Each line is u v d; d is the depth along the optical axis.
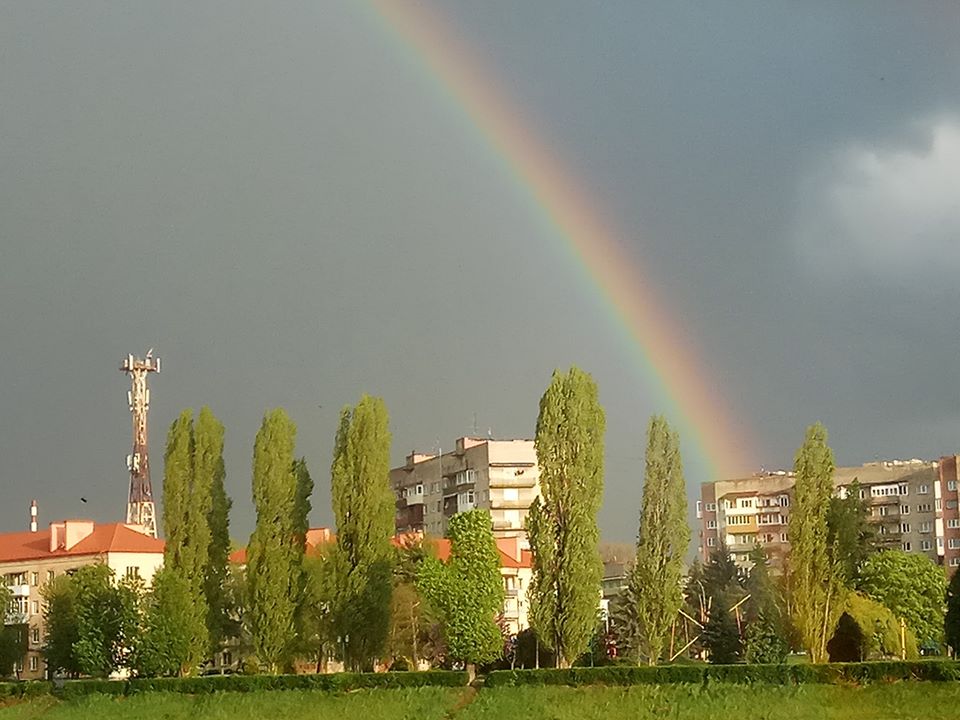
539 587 92.38
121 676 126.31
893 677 76.12
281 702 88.38
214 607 107.00
